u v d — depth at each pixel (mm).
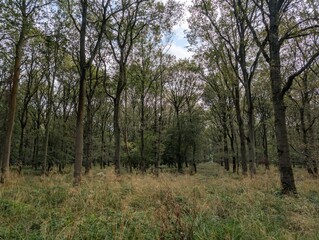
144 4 19859
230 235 4738
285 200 8547
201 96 37281
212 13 19172
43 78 29656
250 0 16484
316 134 21812
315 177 18844
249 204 7602
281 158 10664
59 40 18156
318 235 5133
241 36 17453
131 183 11859
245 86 18859
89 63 13992
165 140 35375
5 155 15078
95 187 10492
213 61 21859
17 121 34062
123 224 5508
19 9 14258
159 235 4809
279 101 11039
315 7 13070
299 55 18828
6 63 23703
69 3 14156
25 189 10445
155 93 30812
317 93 21375
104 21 14938
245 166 21000
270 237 4762
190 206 6941
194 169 35906
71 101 33781
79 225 5551
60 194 9164
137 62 25750
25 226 5812
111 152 41906
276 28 11336
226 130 34688
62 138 31062
